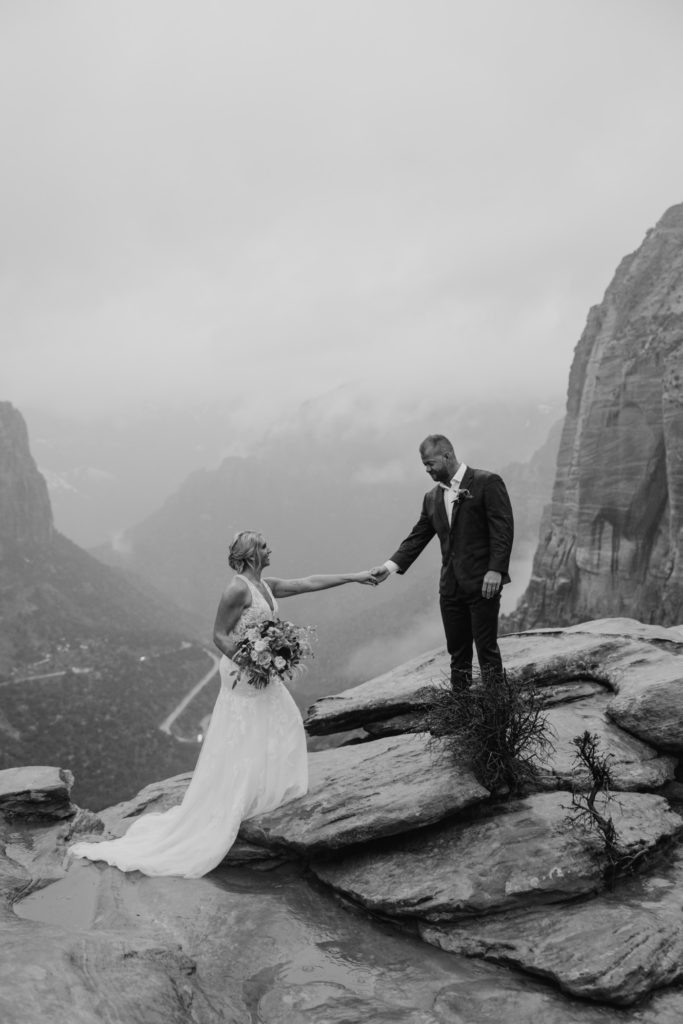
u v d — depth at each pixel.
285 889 5.75
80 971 4.02
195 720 158.38
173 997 4.10
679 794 6.53
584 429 64.44
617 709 6.95
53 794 7.62
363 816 5.75
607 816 5.66
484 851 5.48
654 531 59.28
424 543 6.97
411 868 5.54
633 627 9.43
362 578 6.88
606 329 70.56
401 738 7.31
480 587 6.32
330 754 7.42
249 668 6.00
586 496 63.41
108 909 5.52
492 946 4.79
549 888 5.06
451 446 6.56
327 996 4.41
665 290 63.16
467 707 6.02
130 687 160.12
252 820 6.15
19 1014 3.48
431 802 5.71
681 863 5.60
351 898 5.48
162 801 8.64
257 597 6.28
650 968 4.39
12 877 6.05
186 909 5.41
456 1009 4.24
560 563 68.12
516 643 9.39
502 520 6.25
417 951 4.95
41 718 128.88
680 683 6.80
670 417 53.69
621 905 5.02
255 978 4.65
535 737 6.12
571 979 4.34
